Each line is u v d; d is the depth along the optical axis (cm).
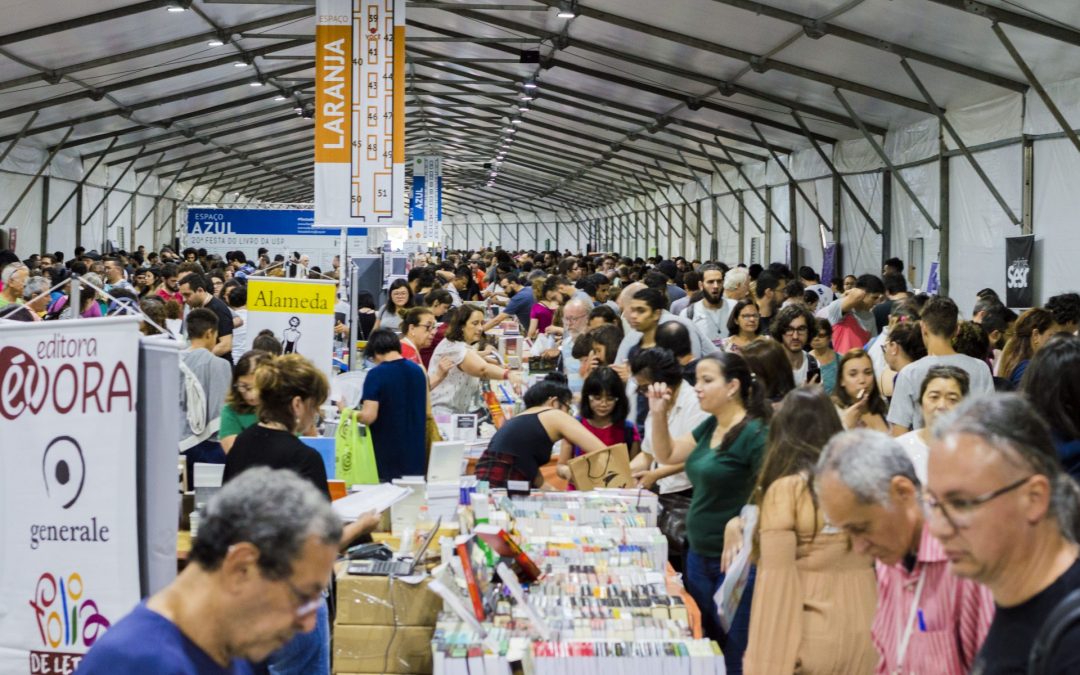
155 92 1975
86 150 2359
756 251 2311
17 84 1527
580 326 762
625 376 595
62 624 305
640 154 2692
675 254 3195
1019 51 1047
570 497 473
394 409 587
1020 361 557
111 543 303
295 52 1950
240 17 1582
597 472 498
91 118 2000
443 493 496
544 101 2433
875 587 303
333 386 729
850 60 1275
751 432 390
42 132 1992
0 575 310
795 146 1977
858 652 296
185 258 1991
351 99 967
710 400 400
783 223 2102
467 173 4441
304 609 179
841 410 502
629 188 3619
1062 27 939
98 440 304
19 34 1308
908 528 224
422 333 718
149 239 3059
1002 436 168
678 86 1791
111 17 1324
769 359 470
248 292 729
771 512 303
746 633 372
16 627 309
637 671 345
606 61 1742
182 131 2444
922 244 1467
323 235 2316
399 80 966
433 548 445
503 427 513
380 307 1205
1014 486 166
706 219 2797
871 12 1071
